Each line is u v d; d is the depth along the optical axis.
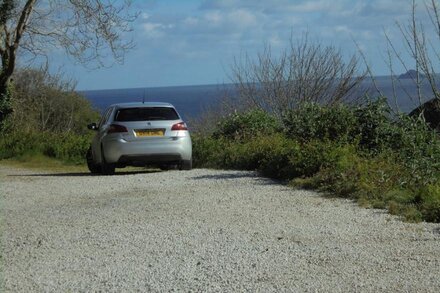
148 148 15.84
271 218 9.34
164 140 15.93
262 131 19.83
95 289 6.15
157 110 16.25
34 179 15.50
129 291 6.07
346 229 8.48
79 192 12.71
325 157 13.13
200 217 9.52
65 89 43.56
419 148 12.91
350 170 12.01
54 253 7.57
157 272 6.66
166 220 9.34
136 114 16.09
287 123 16.97
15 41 27.48
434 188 10.47
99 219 9.55
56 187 13.65
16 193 12.79
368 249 7.36
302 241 7.85
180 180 14.05
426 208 9.55
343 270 6.54
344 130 14.73
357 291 5.86
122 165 16.22
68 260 7.24
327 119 15.21
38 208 10.79
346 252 7.25
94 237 8.34
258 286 6.09
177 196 11.60
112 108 16.81
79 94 44.94
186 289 6.07
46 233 8.64
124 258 7.27
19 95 38.91
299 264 6.81
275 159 14.36
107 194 12.27
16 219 9.73
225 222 9.12
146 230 8.68
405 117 14.16
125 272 6.70
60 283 6.36
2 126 28.16
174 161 16.16
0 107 28.34
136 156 15.80
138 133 15.84
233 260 7.03
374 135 14.24
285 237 8.09
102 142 16.19
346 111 15.08
